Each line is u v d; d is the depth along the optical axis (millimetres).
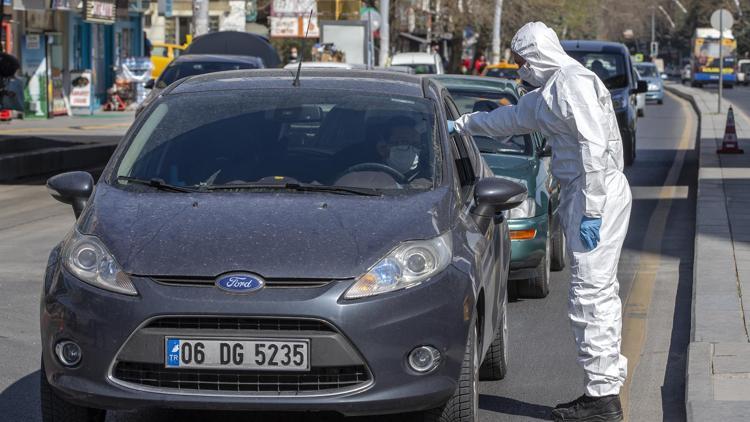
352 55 101625
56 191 18188
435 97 19688
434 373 15375
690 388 18469
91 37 112375
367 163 17984
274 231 15766
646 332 24984
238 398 14984
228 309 14852
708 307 24328
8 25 92688
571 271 17453
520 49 17453
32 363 21844
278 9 94812
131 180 17812
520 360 22641
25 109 97875
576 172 17219
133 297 15086
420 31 152125
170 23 161250
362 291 15117
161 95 19859
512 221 27000
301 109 19047
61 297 15500
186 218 16188
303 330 15008
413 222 16203
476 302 16156
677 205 46719
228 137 18562
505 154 29047
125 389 15078
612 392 17641
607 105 17156
